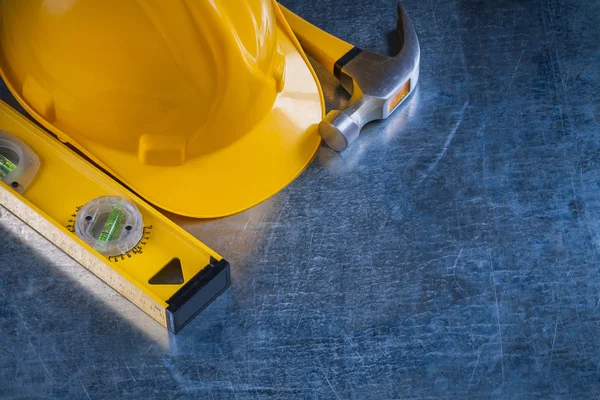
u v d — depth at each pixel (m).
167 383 1.42
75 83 1.49
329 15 1.92
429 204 1.64
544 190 1.67
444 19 1.93
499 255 1.58
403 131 1.75
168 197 1.58
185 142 1.56
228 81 1.49
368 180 1.67
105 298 1.51
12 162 1.60
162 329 1.48
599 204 1.66
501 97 1.81
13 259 1.54
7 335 1.46
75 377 1.42
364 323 1.50
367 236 1.60
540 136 1.75
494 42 1.89
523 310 1.52
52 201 1.54
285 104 1.68
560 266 1.58
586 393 1.43
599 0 1.93
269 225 1.60
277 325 1.49
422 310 1.51
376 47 1.87
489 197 1.66
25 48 1.52
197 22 1.40
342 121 1.64
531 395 1.43
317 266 1.56
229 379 1.43
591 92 1.82
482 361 1.46
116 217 1.51
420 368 1.45
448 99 1.80
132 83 1.45
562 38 1.90
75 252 1.51
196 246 1.49
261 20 1.51
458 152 1.72
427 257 1.58
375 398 1.42
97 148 1.61
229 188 1.60
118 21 1.40
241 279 1.54
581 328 1.50
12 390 1.40
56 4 1.42
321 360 1.45
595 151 1.73
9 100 1.71
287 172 1.64
